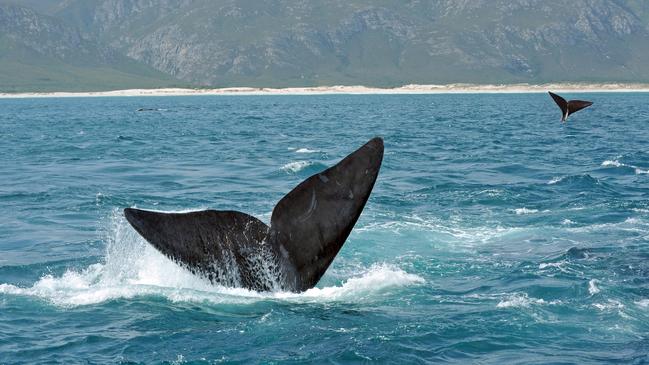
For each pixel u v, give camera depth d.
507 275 26.45
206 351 20.03
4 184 51.03
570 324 21.95
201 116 171.12
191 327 21.31
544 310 22.98
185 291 23.59
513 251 29.69
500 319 22.25
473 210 38.25
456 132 101.12
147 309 22.66
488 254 29.20
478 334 21.22
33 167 61.94
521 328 21.66
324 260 20.75
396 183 48.75
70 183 51.56
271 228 20.95
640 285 25.31
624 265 27.58
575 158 64.06
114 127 126.06
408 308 23.06
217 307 22.22
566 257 28.66
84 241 32.41
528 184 47.38
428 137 91.50
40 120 158.88
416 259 28.25
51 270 27.41
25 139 96.38
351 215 20.50
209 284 20.94
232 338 20.64
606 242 31.08
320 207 20.78
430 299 23.89
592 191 44.31
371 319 22.05
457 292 24.64
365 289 24.44
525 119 136.88
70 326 21.84
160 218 20.27
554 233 32.78
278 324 21.31
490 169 56.50
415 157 65.88
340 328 21.31
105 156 71.06
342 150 75.75
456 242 31.05
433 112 176.75
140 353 20.05
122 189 48.56
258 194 46.12
